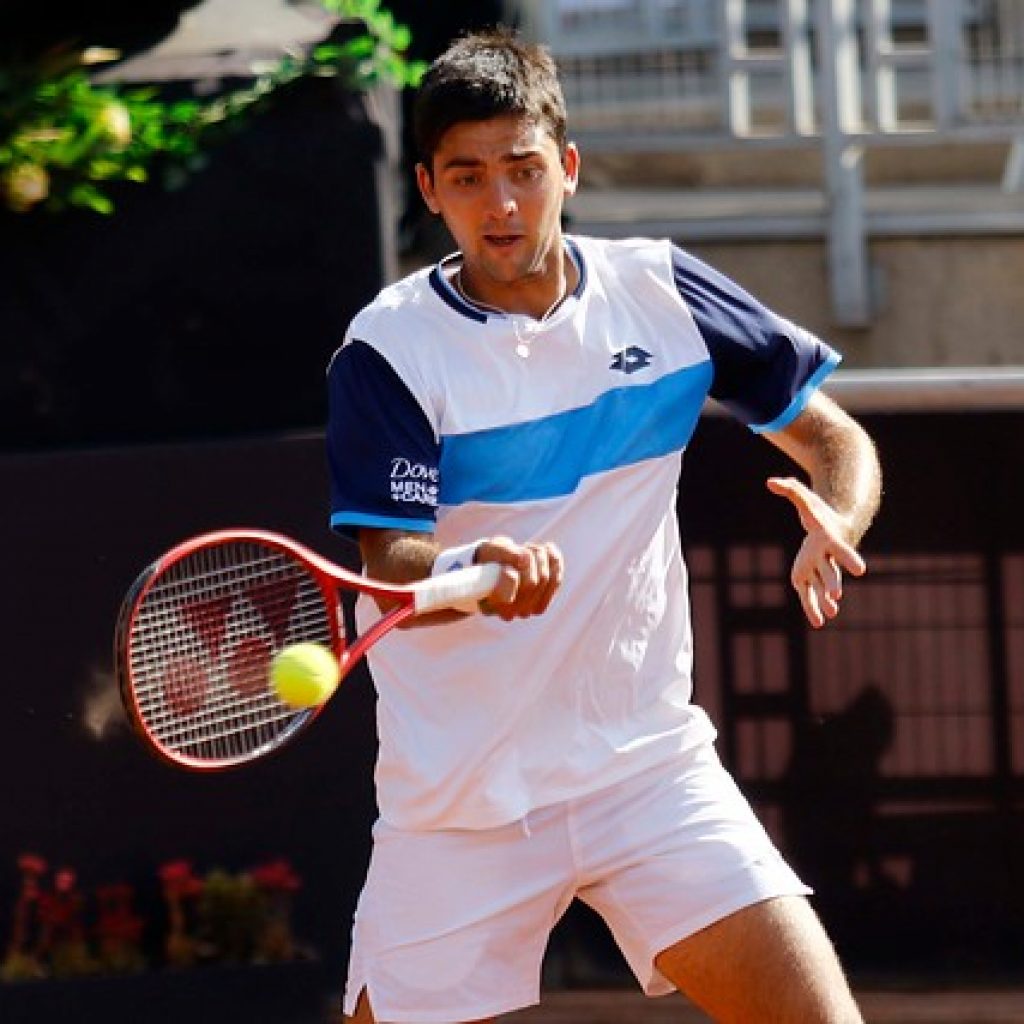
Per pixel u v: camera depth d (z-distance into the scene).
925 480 19.52
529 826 11.84
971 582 19.53
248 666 12.03
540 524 11.76
